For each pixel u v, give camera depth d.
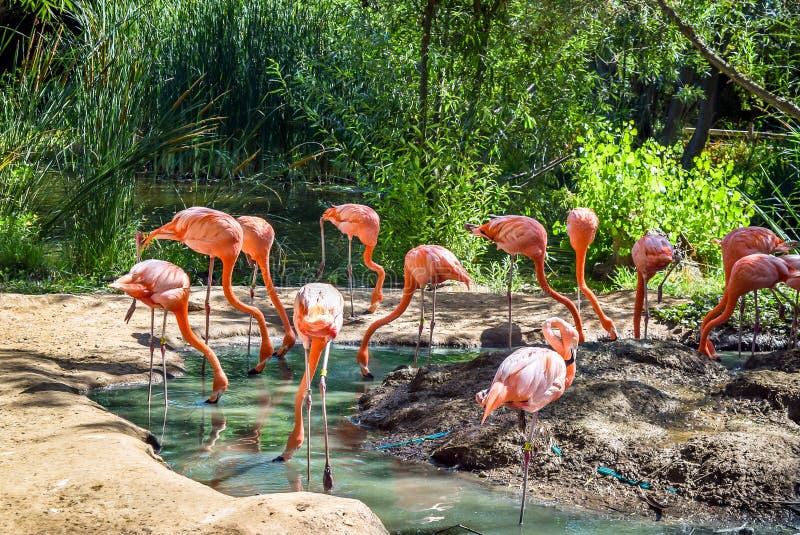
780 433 4.35
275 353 6.51
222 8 15.09
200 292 8.02
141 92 9.32
